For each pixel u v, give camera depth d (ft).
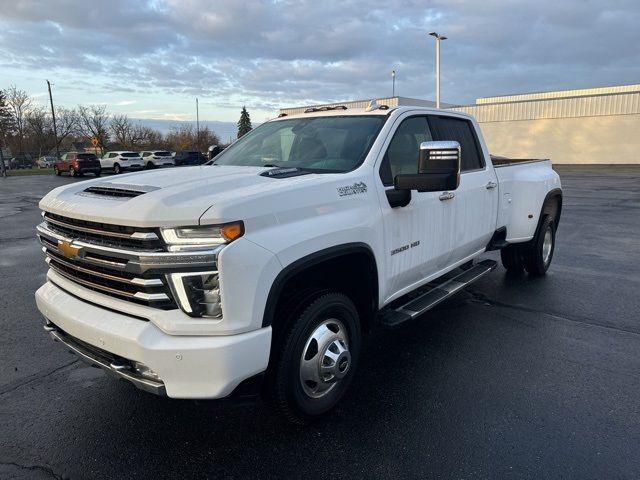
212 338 8.19
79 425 10.62
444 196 13.94
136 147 267.39
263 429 10.45
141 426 10.58
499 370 13.00
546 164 22.16
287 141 13.65
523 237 19.65
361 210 10.85
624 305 18.07
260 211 8.66
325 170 11.58
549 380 12.42
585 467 9.07
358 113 13.53
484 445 9.77
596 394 11.73
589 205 47.39
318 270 10.78
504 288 20.21
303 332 9.67
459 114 16.17
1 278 22.67
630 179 78.74
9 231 36.45
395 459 9.39
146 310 8.54
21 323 16.71
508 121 136.87
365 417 10.80
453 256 15.28
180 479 8.91
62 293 10.20
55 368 13.37
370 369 13.12
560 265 24.13
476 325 16.20
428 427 10.41
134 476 8.99
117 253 8.54
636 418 10.68
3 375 12.96
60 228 10.14
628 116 116.88
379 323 12.28
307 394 10.15
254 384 8.83
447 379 12.51
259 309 8.50
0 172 146.10
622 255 26.27
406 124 13.41
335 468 9.16
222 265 7.98
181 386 8.21
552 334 15.39
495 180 17.28
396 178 11.19
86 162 122.62
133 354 8.31
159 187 9.50
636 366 13.19
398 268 12.31
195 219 8.00
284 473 9.04
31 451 9.71
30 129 262.47
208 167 12.71
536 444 9.78
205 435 10.25
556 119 128.16
